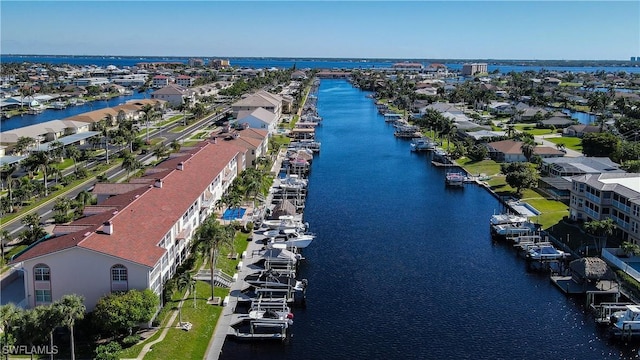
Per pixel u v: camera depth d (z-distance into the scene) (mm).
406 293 90625
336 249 109875
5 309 61375
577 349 74438
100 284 72438
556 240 111562
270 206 132875
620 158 178625
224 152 142875
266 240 109875
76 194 136750
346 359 71438
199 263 93500
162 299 79312
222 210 122875
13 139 181625
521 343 75750
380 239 115875
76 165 168750
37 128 199500
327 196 149375
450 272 99375
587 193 117062
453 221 128500
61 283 72312
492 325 80562
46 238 81250
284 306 80938
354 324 80312
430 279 96188
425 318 82312
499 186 156875
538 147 186375
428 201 145250
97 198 112500
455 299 88688
